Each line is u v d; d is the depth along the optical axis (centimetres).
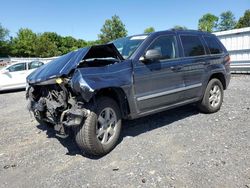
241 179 350
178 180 357
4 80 1350
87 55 517
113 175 382
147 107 505
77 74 412
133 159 427
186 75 576
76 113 407
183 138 503
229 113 652
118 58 491
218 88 665
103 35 3925
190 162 405
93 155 449
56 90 458
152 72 505
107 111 450
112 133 462
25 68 1412
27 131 612
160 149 459
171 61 546
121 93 468
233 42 1432
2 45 7856
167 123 597
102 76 429
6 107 945
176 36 580
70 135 483
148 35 535
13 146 522
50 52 5731
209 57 642
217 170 377
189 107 719
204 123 586
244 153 424
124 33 3938
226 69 691
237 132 519
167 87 536
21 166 433
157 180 361
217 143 471
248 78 1245
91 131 420
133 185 354
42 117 492
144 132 547
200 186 340
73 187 360
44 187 365
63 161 440
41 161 446
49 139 549
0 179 396
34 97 519
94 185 361
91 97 403
